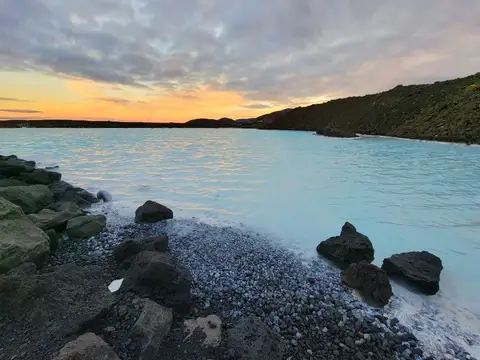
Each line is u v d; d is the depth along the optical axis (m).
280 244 5.78
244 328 3.11
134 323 3.07
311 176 12.41
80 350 2.50
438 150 21.45
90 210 7.75
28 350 2.76
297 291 4.12
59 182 10.34
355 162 16.31
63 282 3.68
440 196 9.39
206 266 4.72
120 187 10.38
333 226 6.87
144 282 3.60
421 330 3.46
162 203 8.45
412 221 7.26
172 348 2.93
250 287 4.18
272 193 9.64
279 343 3.07
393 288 4.30
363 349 3.14
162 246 5.11
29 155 18.58
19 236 4.60
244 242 5.78
